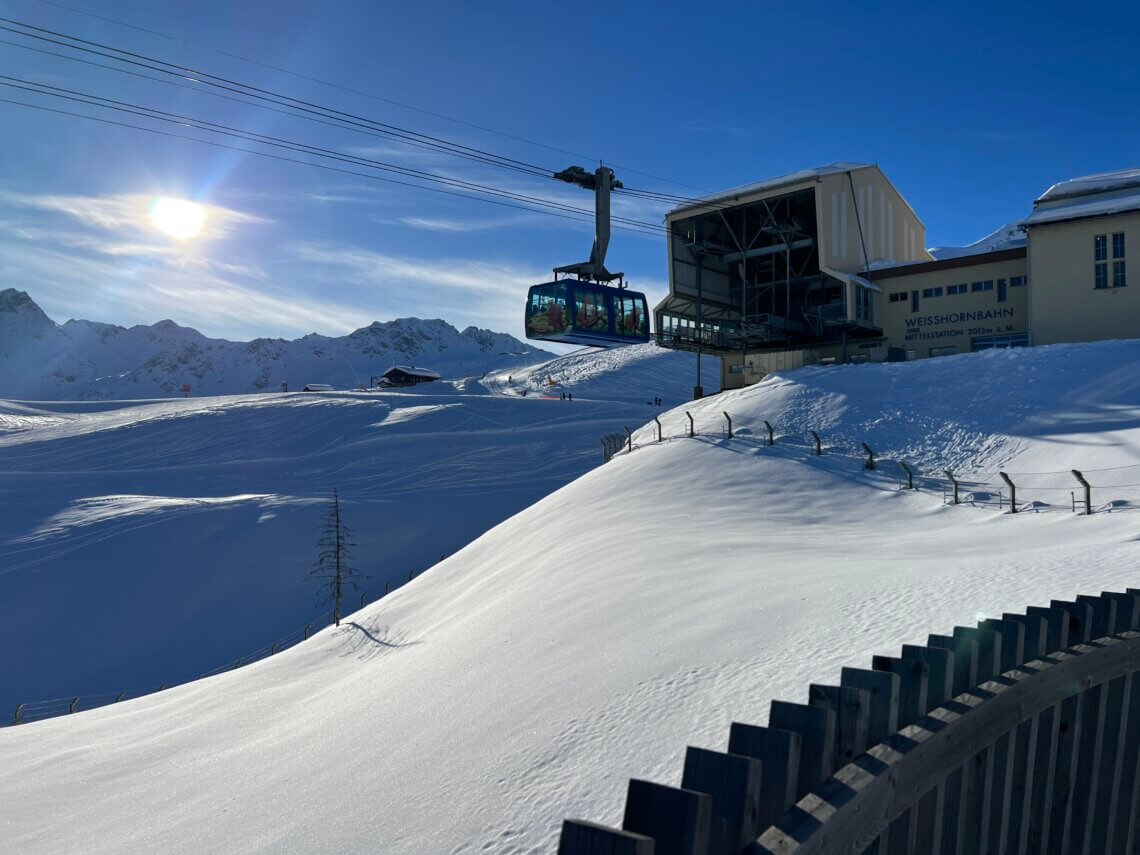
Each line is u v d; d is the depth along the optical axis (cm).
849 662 948
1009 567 1425
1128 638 529
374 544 6912
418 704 1292
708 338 5612
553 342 3266
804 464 3341
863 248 5134
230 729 1809
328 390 16388
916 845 342
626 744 846
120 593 6112
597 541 2461
